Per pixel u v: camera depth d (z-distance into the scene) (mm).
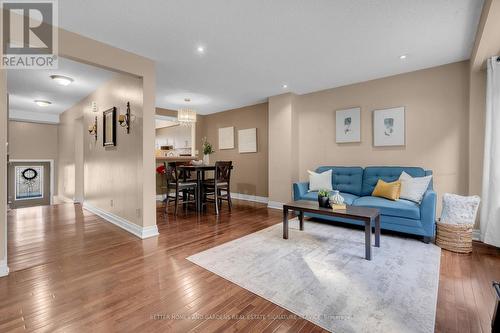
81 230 3420
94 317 1534
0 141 2018
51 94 4703
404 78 3732
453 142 3346
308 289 1859
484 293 1796
